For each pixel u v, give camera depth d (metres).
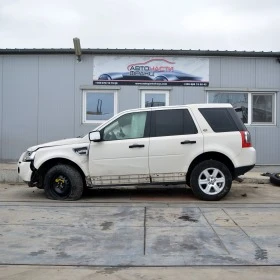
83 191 9.88
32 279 4.79
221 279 4.78
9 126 13.41
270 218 7.50
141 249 5.82
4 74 13.36
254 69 13.39
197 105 9.16
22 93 13.36
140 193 10.17
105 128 9.09
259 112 13.53
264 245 6.00
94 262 5.34
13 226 6.97
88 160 8.99
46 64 13.32
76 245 6.00
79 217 7.56
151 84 13.32
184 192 10.29
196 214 7.77
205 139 8.95
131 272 5.01
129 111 9.14
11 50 13.14
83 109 13.41
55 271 5.04
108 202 8.95
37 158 9.09
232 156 8.97
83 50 13.05
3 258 5.48
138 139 8.98
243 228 6.84
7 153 13.42
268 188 10.97
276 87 13.42
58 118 13.38
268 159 13.39
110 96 13.44
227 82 13.37
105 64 13.29
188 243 6.08
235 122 9.12
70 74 13.34
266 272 5.00
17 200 9.20
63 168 9.08
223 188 9.01
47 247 5.91
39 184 9.53
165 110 9.13
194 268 5.14
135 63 13.30
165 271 5.04
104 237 6.37
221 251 5.75
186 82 13.34
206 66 13.34
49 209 8.20
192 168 9.09
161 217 7.55
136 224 7.08
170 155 8.94
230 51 13.17
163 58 13.30
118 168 8.97
